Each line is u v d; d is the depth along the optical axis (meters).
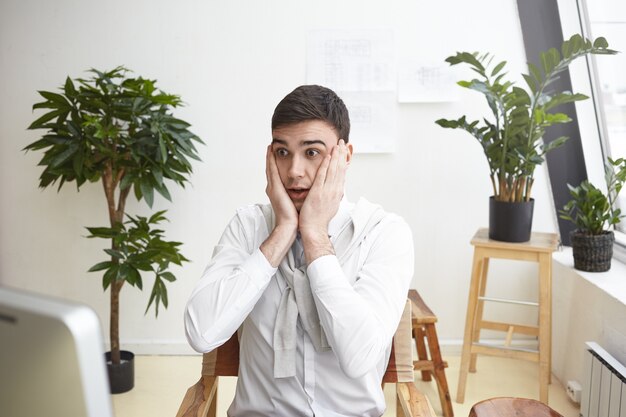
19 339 0.48
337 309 1.34
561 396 3.19
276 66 3.50
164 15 3.46
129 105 3.03
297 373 1.45
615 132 3.25
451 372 3.46
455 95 3.50
